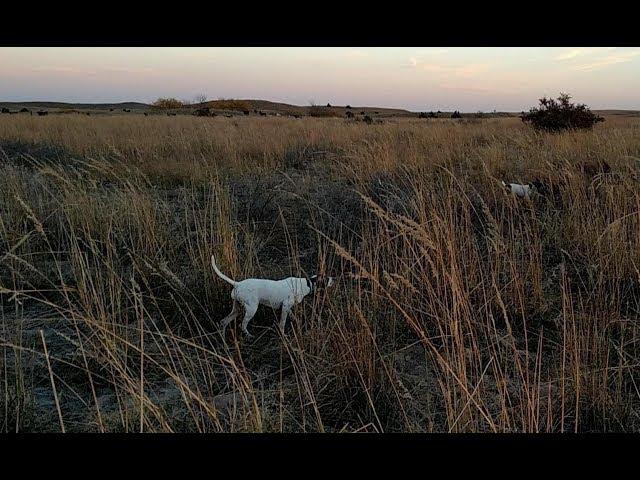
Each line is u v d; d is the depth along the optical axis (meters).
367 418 3.68
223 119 30.62
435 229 5.34
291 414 3.66
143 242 6.43
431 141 14.02
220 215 6.32
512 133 15.46
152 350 4.47
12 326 4.91
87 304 4.71
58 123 22.05
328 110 50.19
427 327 4.77
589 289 5.50
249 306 4.66
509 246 5.87
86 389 4.00
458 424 3.37
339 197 8.36
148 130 20.20
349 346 4.00
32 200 7.65
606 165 9.10
